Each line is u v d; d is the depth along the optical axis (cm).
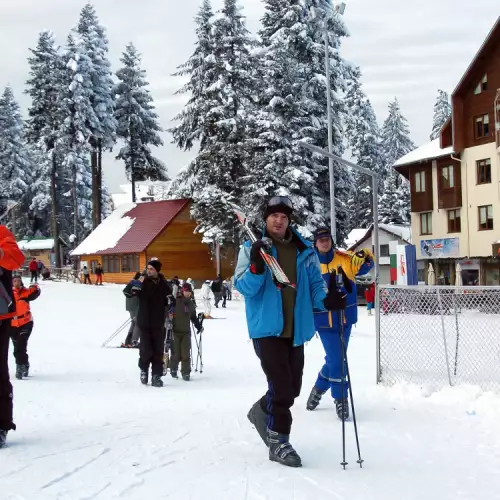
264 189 3906
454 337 1041
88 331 2284
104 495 447
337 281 618
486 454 573
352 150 6969
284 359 546
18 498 438
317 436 648
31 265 5328
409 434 654
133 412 792
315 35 4162
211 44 4662
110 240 5712
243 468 522
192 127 4756
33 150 7031
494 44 3903
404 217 6262
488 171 4038
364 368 1245
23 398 920
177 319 1186
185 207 5519
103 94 5703
